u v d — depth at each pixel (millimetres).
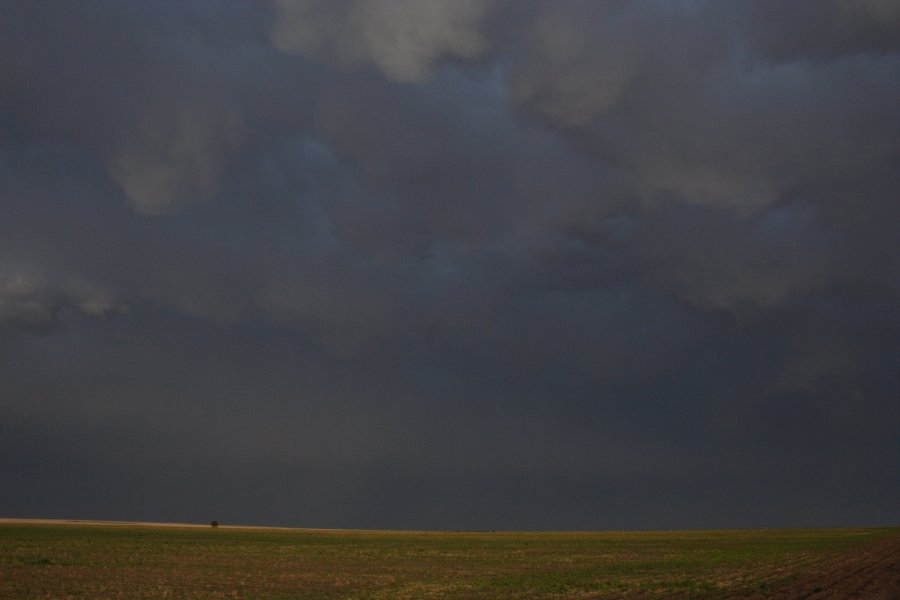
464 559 67062
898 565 50062
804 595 33562
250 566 55781
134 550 71500
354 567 56188
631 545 96938
